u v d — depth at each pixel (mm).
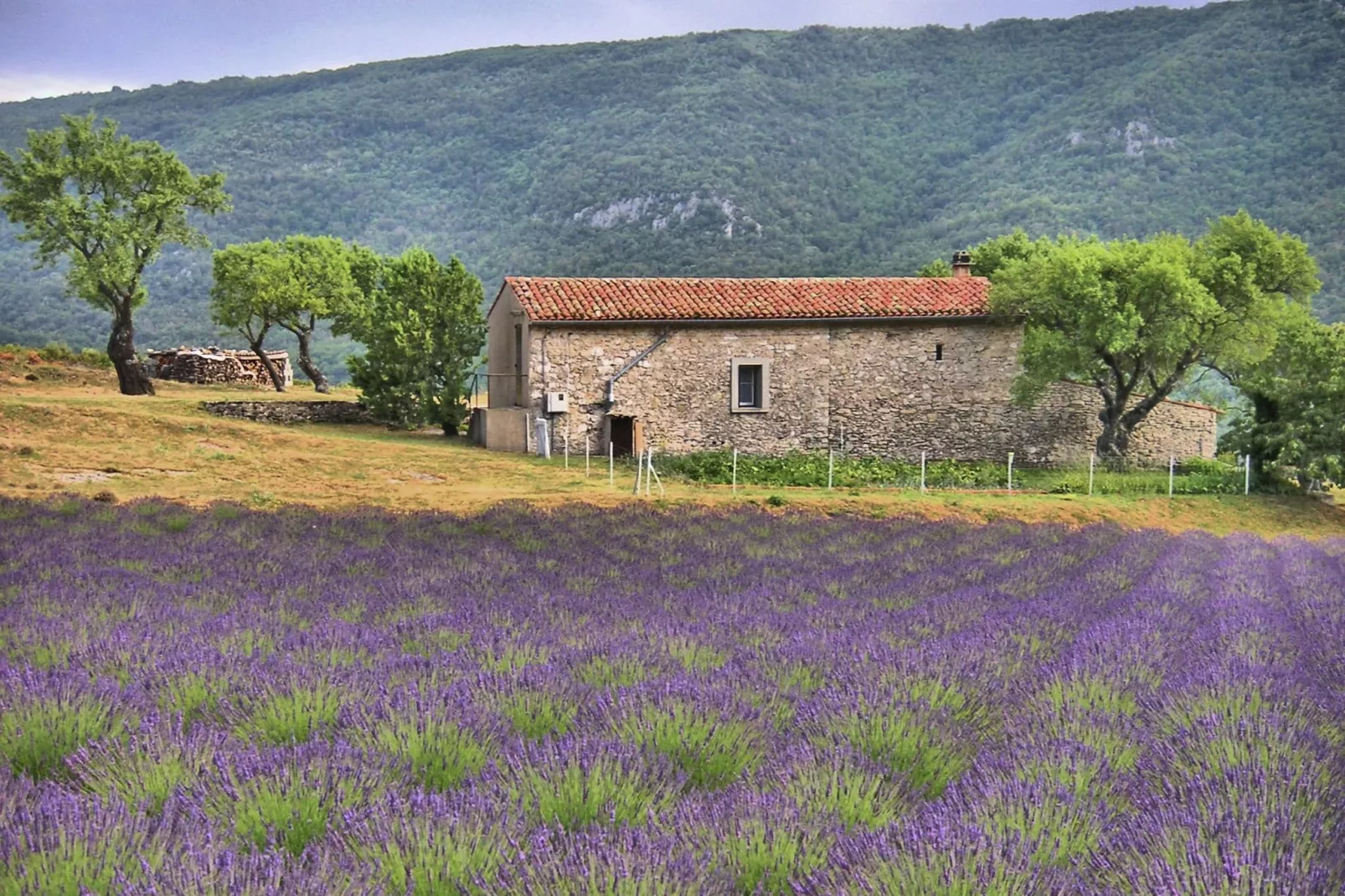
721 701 5168
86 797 3807
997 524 17953
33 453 19234
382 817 3568
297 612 8312
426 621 7812
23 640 6527
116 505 15172
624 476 22094
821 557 13469
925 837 3486
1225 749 4836
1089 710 5531
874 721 4941
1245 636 8133
